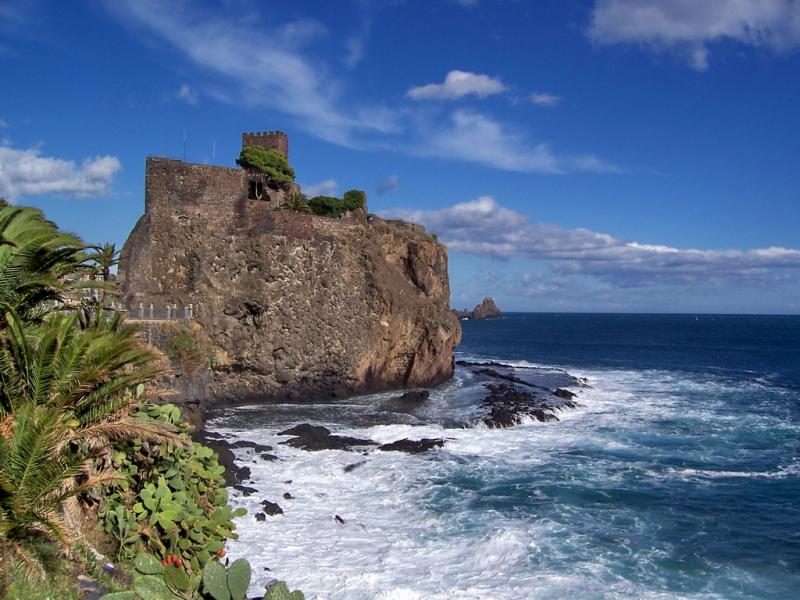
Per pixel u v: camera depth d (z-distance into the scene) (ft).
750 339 484.33
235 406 139.33
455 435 112.88
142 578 36.11
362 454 97.76
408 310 169.58
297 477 85.61
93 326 48.34
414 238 185.88
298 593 37.99
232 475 81.66
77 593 33.99
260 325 141.59
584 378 212.23
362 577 56.34
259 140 201.46
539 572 58.65
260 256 141.18
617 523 72.23
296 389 148.36
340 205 197.36
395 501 77.77
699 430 124.06
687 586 56.95
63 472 34.22
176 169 134.62
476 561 60.75
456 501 78.18
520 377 209.26
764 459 102.63
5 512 33.37
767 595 55.52
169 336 111.96
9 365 37.19
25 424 33.81
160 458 46.85
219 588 37.29
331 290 152.76
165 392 45.85
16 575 33.12
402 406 141.49
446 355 185.16
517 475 89.86
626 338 510.58
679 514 75.77
